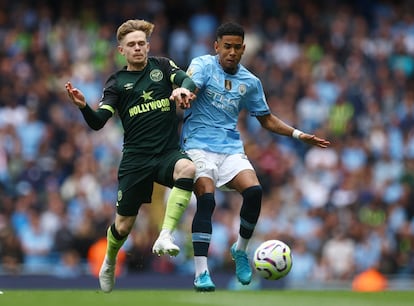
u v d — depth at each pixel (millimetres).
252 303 31703
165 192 54094
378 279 54219
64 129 63719
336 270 58094
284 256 31906
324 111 71312
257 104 33000
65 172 61156
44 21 72438
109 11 75625
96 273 53344
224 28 32094
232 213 57656
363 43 79312
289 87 72000
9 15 73000
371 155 68375
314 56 76562
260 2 81312
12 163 60625
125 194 31453
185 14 80750
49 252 55312
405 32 81750
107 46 71625
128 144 31375
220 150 32062
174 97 29469
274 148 65375
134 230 53375
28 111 64562
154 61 31672
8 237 54188
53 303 30922
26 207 56500
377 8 84062
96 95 67625
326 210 62250
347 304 31703
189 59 74625
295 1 81438
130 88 31156
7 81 66688
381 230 60969
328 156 66688
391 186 66000
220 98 32250
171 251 29906
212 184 31609
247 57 74688
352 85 74375
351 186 63938
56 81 67688
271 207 60062
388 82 75688
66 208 58125
